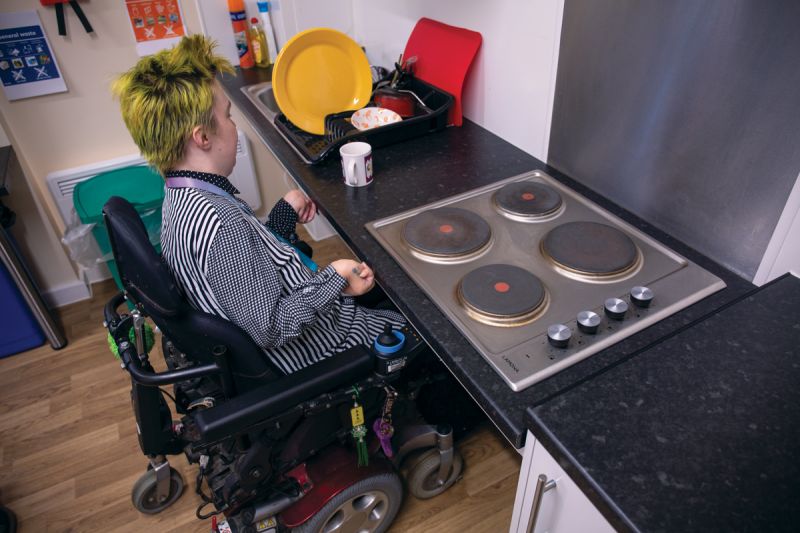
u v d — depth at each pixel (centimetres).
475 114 175
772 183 97
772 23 90
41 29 208
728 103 100
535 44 141
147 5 219
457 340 97
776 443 73
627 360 86
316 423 123
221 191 114
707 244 113
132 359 109
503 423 83
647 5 108
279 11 221
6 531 160
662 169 117
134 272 102
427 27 178
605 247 115
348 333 131
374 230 127
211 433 102
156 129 106
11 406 203
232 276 103
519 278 107
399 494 150
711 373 83
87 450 185
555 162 148
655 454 72
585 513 76
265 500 131
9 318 218
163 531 161
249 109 192
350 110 181
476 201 137
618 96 122
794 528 63
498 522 159
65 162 235
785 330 90
